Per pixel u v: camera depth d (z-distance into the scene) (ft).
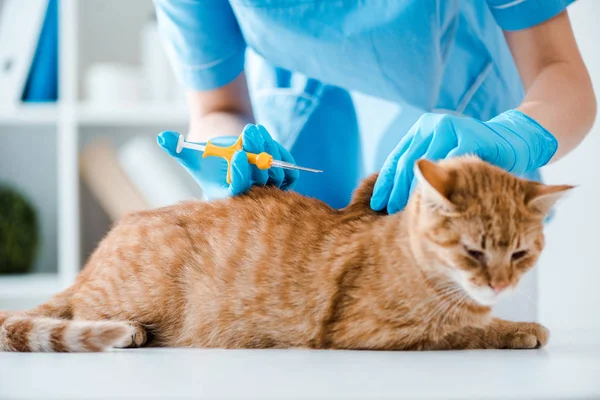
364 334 3.76
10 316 3.87
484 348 3.88
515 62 5.18
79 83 8.79
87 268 4.62
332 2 4.87
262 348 3.97
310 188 5.85
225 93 5.72
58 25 8.41
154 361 3.08
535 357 3.20
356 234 3.97
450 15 5.09
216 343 4.09
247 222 4.19
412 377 2.52
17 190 9.07
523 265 3.79
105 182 8.61
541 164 4.37
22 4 8.25
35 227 8.91
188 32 5.30
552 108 4.59
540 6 4.76
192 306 4.15
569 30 4.95
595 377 2.49
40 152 9.51
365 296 3.77
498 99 5.72
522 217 3.69
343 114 5.93
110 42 9.56
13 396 2.12
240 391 2.21
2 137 9.47
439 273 3.73
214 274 4.12
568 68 4.83
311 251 3.99
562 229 7.27
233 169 4.21
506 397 2.07
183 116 8.45
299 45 5.21
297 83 5.96
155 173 8.59
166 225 4.36
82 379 2.48
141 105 8.46
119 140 9.44
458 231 3.62
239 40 5.60
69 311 4.42
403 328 3.75
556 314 7.30
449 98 5.57
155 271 4.23
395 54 5.04
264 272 4.01
